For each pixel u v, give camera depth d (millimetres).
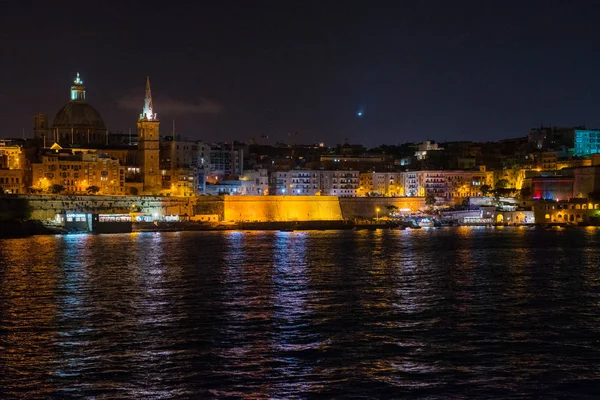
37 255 171250
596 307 99125
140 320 89500
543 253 180875
